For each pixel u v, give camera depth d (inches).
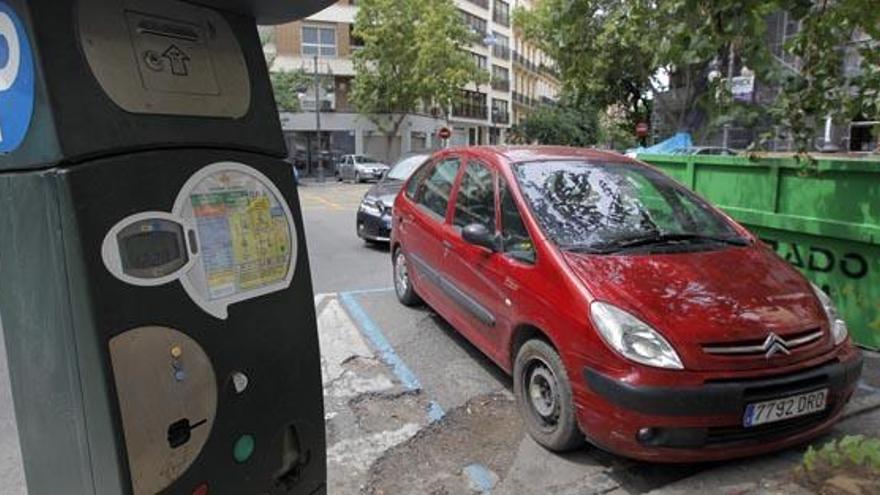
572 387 131.0
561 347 132.6
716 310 127.3
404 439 147.4
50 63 54.0
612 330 123.6
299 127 1540.4
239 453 69.4
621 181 173.0
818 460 129.3
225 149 67.6
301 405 77.3
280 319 73.7
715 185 240.2
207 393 65.3
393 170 436.1
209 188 65.6
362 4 1402.6
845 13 158.7
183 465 63.4
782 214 212.1
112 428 57.3
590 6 264.1
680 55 157.5
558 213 156.2
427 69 1430.9
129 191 58.5
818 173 199.9
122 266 57.8
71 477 61.2
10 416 161.6
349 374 183.3
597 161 181.9
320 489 81.4
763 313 128.6
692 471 131.2
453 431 151.1
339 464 137.1
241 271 68.9
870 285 190.7
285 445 75.7
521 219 157.6
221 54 68.4
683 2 148.6
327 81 1551.4
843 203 194.1
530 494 125.6
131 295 58.4
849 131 487.8
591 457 138.3
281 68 1480.1
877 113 187.2
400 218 240.8
